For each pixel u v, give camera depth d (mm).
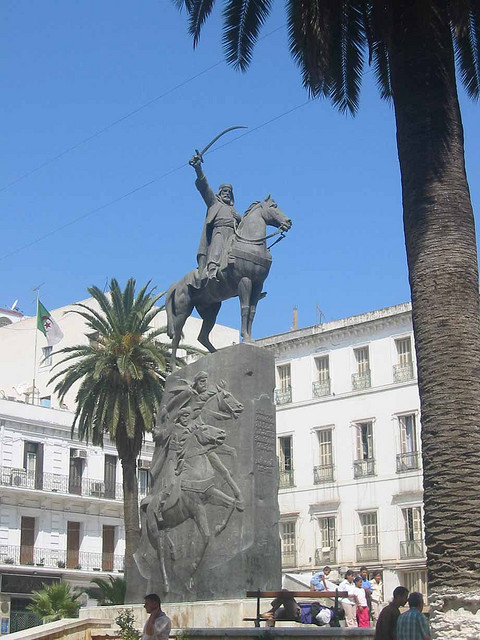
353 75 18609
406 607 16922
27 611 53500
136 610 16656
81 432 37406
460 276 13297
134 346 35094
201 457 16766
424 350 13094
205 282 18016
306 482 55344
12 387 66875
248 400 16641
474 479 12328
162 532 16953
